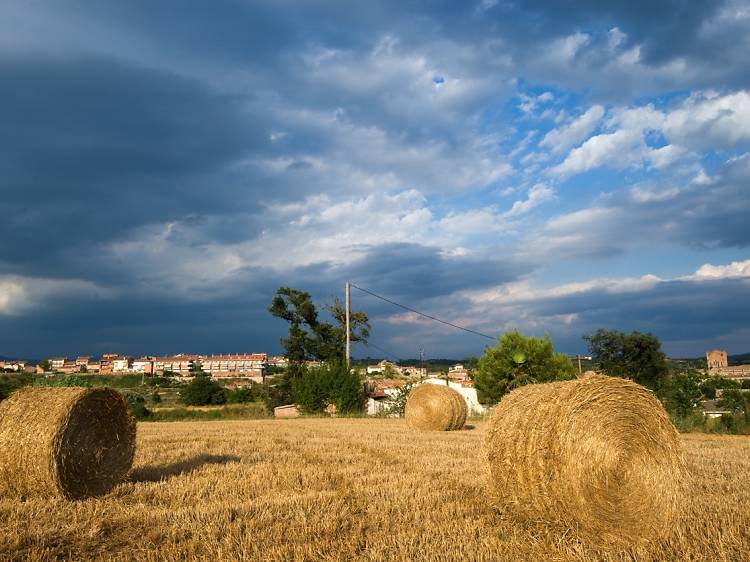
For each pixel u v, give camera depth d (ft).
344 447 56.85
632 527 26.16
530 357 117.50
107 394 35.42
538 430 27.99
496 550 23.31
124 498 32.35
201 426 92.27
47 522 27.25
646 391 27.81
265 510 28.58
